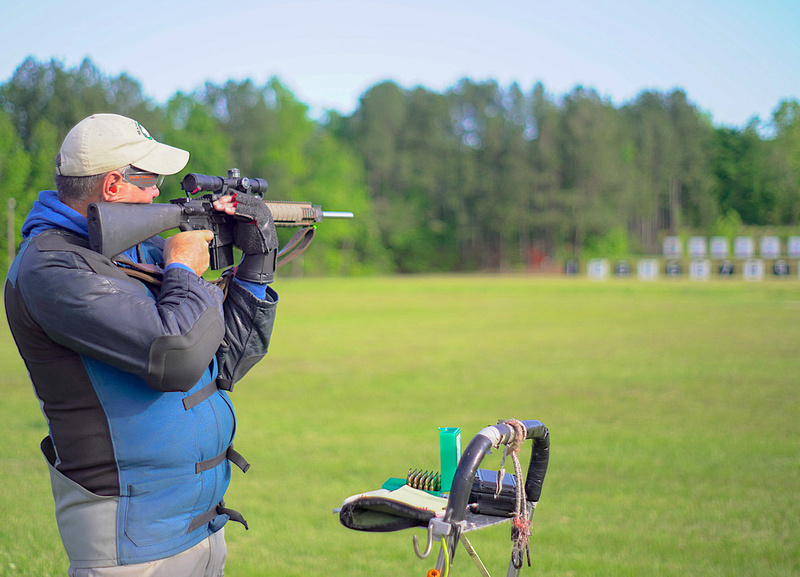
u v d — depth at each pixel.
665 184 84.81
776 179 83.12
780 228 69.38
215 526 1.92
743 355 12.65
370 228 77.38
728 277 59.00
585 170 75.62
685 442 6.58
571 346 14.21
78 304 1.61
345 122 87.81
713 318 20.31
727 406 8.30
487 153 80.06
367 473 5.59
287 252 2.50
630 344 14.42
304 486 5.26
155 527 1.75
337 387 9.77
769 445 6.46
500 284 45.84
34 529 4.13
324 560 3.86
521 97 82.56
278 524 4.44
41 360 1.69
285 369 11.41
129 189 1.85
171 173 1.91
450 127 84.75
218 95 65.81
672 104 88.94
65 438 1.71
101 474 1.71
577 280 54.47
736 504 4.79
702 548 3.97
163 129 52.38
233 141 62.91
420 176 80.88
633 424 7.38
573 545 4.04
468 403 8.59
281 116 65.50
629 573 3.61
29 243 1.71
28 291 1.65
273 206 2.35
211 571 1.93
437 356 12.91
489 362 12.11
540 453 2.02
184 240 1.86
